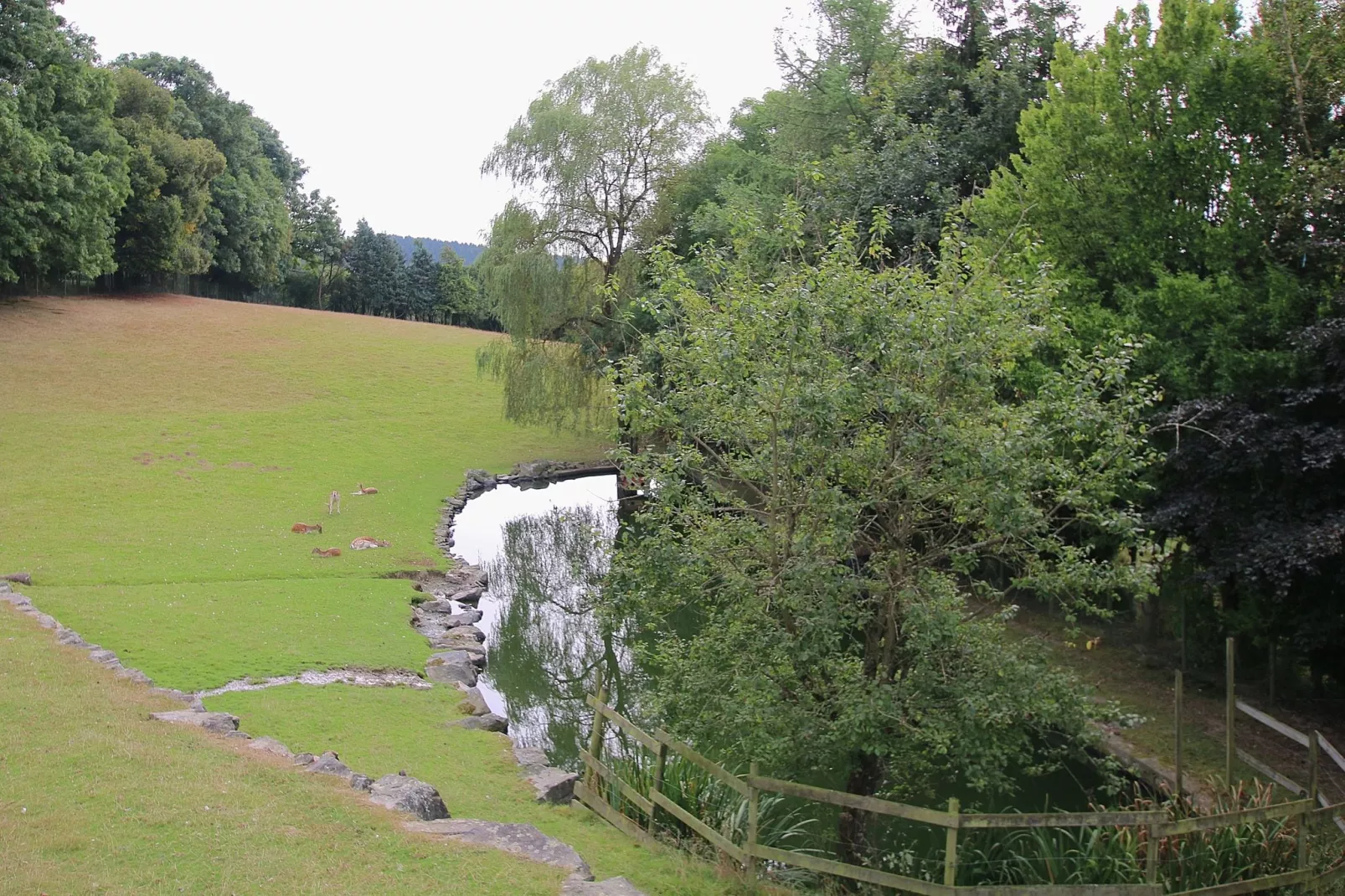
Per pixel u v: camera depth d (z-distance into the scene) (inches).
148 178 2578.7
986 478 413.1
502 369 1731.1
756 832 420.8
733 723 470.6
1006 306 439.8
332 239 3905.0
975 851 491.2
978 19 1160.8
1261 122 685.9
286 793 398.3
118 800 370.6
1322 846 470.3
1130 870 443.2
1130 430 514.3
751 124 1648.6
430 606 1011.9
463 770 540.1
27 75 1953.7
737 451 504.7
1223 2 740.0
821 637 441.4
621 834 451.2
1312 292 632.4
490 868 344.2
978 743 425.1
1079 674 774.5
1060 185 745.0
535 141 1531.7
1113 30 775.7
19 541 1074.1
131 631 788.0
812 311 423.5
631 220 1588.3
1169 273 707.4
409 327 3031.5
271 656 764.6
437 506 1503.4
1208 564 709.9
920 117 1162.0
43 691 516.4
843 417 430.3
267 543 1171.3
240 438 1742.1
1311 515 610.5
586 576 752.3
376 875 329.1
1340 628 628.7
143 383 1998.0
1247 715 679.1
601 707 504.4
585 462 1934.1
